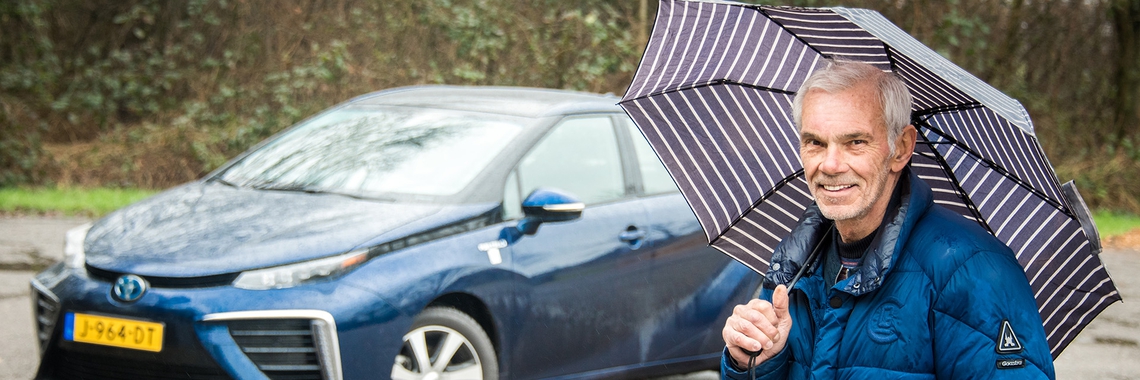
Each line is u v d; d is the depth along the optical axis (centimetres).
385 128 527
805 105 196
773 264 216
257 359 388
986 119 210
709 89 235
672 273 491
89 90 1535
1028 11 1675
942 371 187
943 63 196
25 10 1511
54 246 914
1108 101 1720
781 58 226
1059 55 1700
